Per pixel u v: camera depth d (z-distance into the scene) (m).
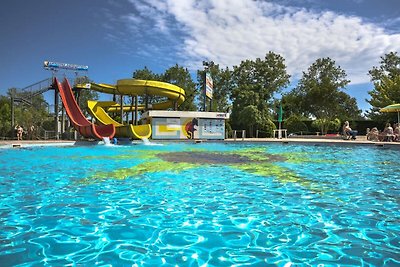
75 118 23.11
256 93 34.09
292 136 28.88
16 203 4.64
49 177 6.72
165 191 5.41
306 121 38.16
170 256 2.85
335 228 3.61
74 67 37.78
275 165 8.82
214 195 5.14
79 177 6.73
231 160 9.96
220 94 44.72
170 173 7.29
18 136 21.33
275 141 19.86
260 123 30.98
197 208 4.41
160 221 3.85
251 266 2.66
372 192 5.41
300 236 3.36
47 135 24.19
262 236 3.35
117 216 4.04
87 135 20.45
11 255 2.85
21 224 3.72
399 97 32.03
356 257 2.83
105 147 16.19
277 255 2.88
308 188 5.71
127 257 2.83
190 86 44.25
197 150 14.31
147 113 25.11
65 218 3.95
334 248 3.04
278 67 44.41
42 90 26.91
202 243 3.16
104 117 26.91
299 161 9.86
